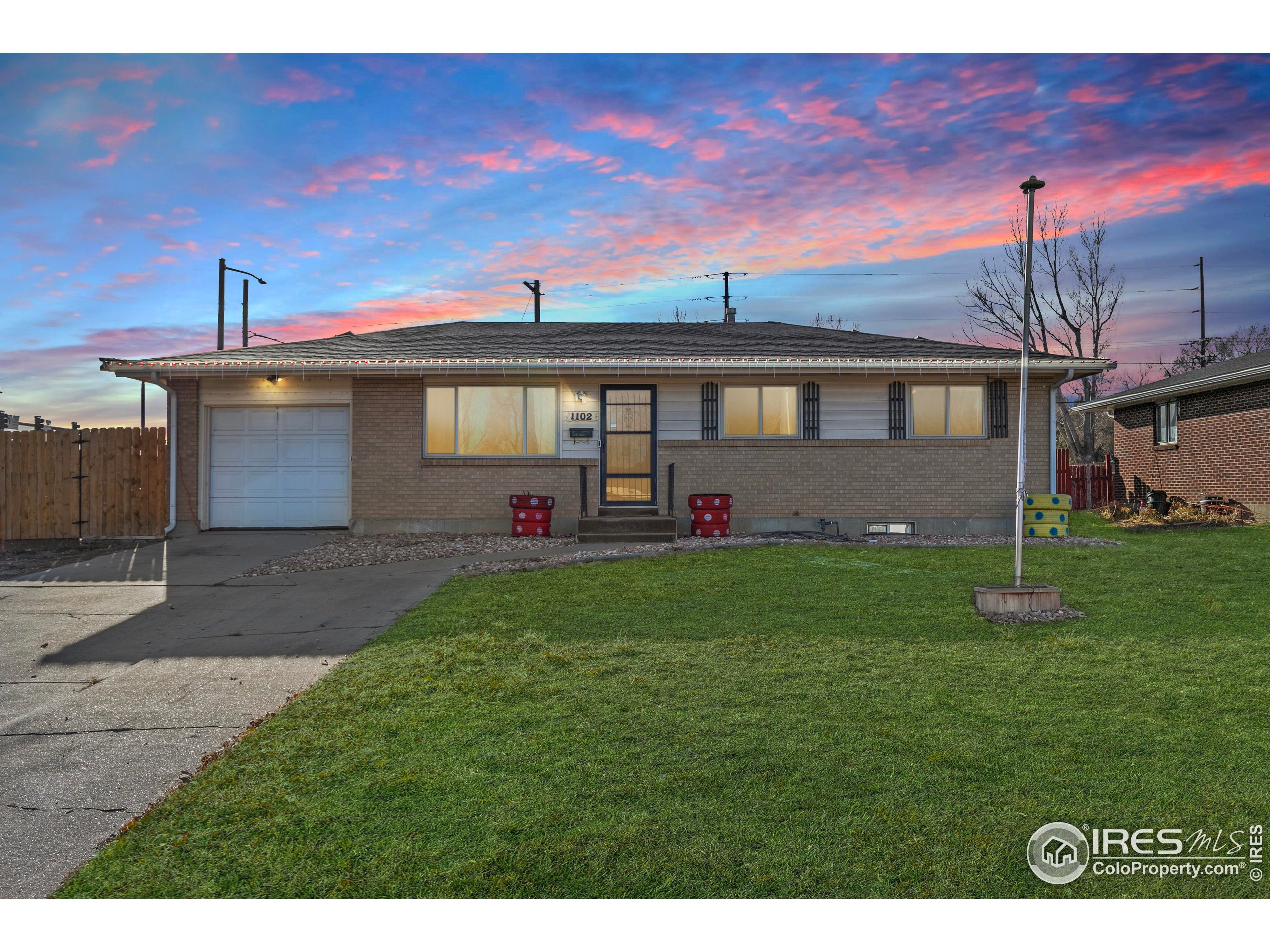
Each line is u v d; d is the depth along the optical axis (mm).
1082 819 3428
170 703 5363
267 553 11797
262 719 4980
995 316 35625
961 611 7309
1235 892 2963
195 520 13844
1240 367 18516
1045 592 7145
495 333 16844
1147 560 10320
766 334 16781
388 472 14023
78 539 13602
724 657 5898
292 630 7242
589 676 5508
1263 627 6672
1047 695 4965
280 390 14109
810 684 5258
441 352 14633
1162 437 21922
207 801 3832
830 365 13438
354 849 3342
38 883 3246
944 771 3900
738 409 14281
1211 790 3660
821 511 14070
